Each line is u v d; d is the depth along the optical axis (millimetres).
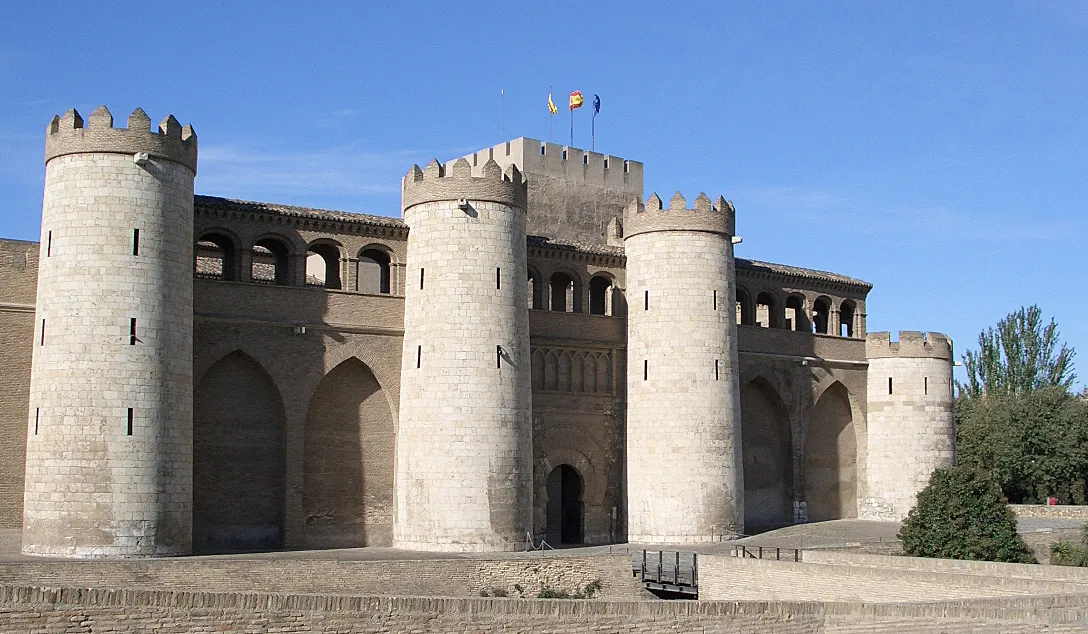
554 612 26750
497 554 50406
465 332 53062
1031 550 53812
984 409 90750
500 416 53156
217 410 51812
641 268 60125
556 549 54906
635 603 27453
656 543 57781
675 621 27641
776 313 68688
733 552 52844
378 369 54812
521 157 72688
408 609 25891
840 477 70125
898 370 69688
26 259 50031
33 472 45844
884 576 39031
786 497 67375
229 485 51719
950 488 52938
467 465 52250
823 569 41312
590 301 63406
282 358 52719
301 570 43656
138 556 45281
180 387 47500
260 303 52469
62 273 46281
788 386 67625
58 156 47156
